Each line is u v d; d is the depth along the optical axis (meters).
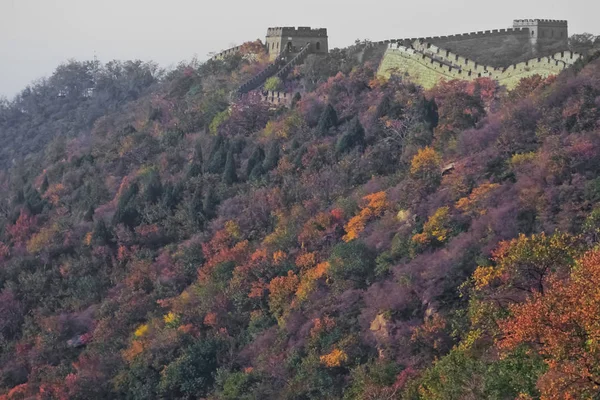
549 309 174.62
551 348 171.00
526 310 178.12
